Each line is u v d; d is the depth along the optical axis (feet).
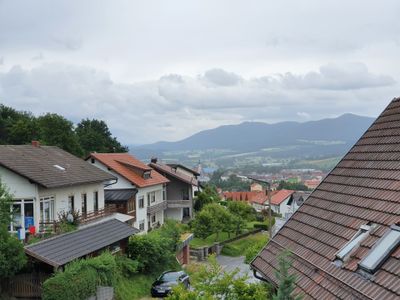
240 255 181.88
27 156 113.70
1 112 234.38
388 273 30.71
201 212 192.85
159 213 187.83
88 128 289.53
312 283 36.58
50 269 84.74
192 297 40.34
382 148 45.37
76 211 111.86
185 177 229.25
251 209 253.44
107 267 91.04
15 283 84.12
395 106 49.93
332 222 42.16
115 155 178.50
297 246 43.68
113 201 153.17
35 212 99.66
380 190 39.86
